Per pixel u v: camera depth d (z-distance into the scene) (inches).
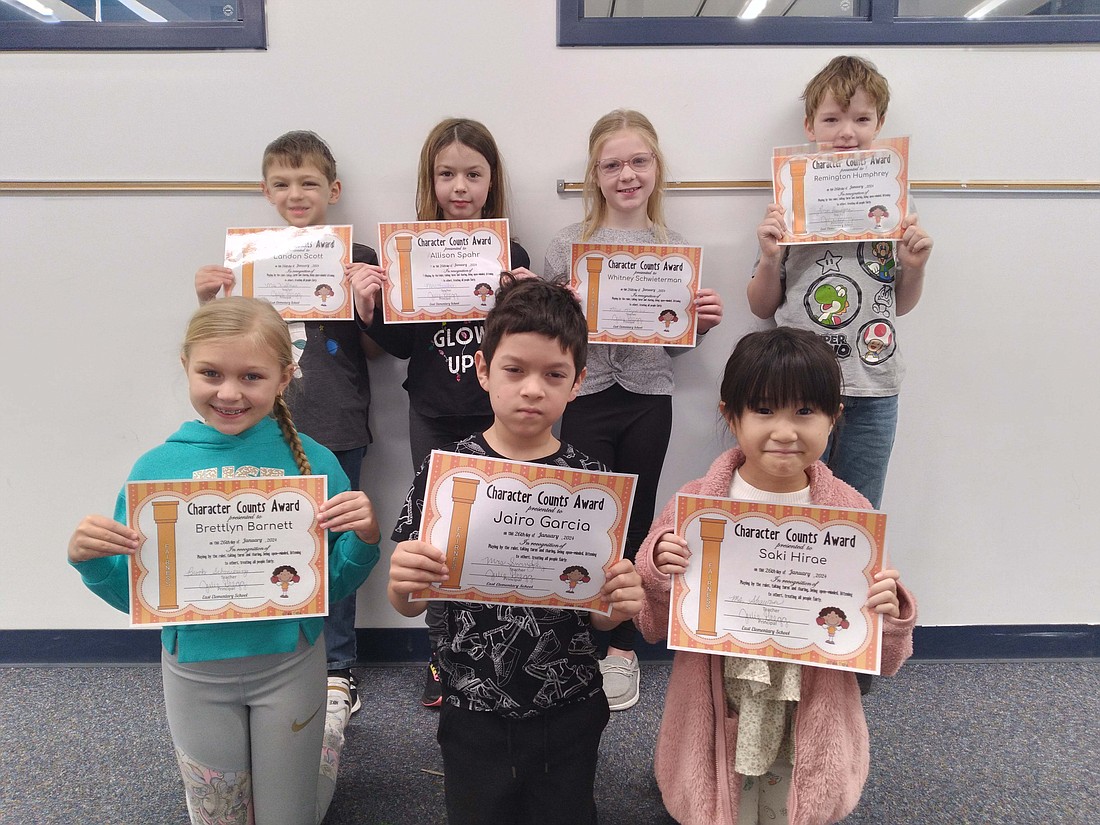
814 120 62.3
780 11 70.6
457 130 59.9
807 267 61.6
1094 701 63.9
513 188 66.5
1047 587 71.7
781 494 41.9
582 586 37.9
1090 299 68.0
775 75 64.9
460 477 37.8
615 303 60.0
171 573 39.7
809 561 39.0
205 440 42.1
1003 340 68.6
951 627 71.9
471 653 38.6
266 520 40.6
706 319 60.4
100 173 65.6
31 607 70.9
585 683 39.7
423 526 37.6
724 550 39.9
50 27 63.3
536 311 36.9
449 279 59.6
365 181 66.1
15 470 69.4
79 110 64.7
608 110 65.4
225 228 66.8
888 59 64.7
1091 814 49.5
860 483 63.6
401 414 69.6
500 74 64.7
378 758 55.5
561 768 38.9
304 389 60.7
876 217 59.2
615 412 62.2
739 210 67.1
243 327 39.9
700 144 66.0
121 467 70.0
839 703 39.3
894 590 38.0
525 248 67.6
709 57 64.7
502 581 37.9
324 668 44.9
